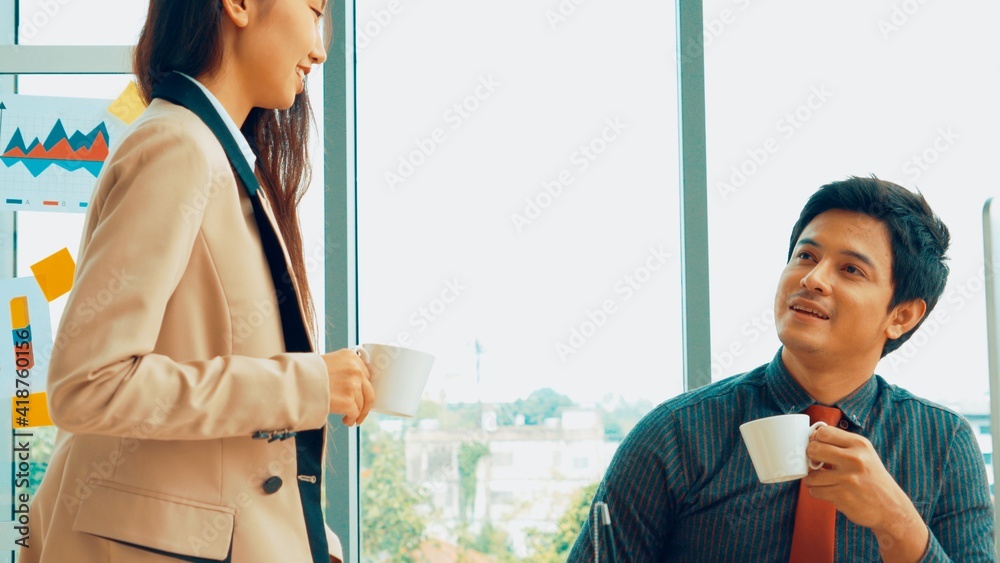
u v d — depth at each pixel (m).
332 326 2.07
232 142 1.11
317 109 2.12
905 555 1.22
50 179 1.96
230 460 1.07
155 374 0.97
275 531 1.09
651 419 1.45
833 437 1.21
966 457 1.40
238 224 1.09
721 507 1.37
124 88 2.01
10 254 1.99
